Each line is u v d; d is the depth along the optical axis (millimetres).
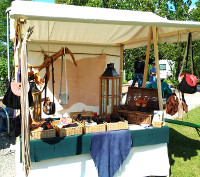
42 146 2438
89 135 2660
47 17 1923
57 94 4406
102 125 2791
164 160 3121
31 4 2598
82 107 4691
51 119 3344
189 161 3738
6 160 3781
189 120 6285
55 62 4340
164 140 3055
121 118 3086
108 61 4836
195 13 9242
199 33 3324
